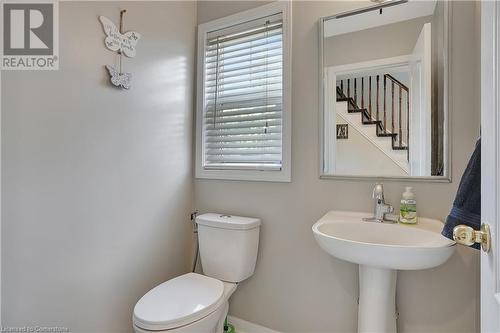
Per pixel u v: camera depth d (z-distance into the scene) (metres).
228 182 1.78
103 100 1.34
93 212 1.30
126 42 1.45
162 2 1.67
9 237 1.04
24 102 1.08
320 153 1.49
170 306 1.18
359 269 1.29
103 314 1.35
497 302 0.54
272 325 1.62
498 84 0.56
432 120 1.26
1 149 1.02
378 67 1.37
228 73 1.85
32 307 1.10
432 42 1.27
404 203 1.22
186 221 1.85
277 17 1.66
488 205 0.60
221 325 1.44
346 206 1.43
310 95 1.53
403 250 0.95
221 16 1.85
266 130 1.70
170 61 1.73
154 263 1.62
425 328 1.26
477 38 1.16
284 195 1.59
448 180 1.22
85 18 1.27
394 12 1.35
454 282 1.21
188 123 1.87
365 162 1.39
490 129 0.60
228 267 1.54
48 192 1.14
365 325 1.19
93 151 1.30
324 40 1.49
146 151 1.57
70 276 1.22
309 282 1.52
